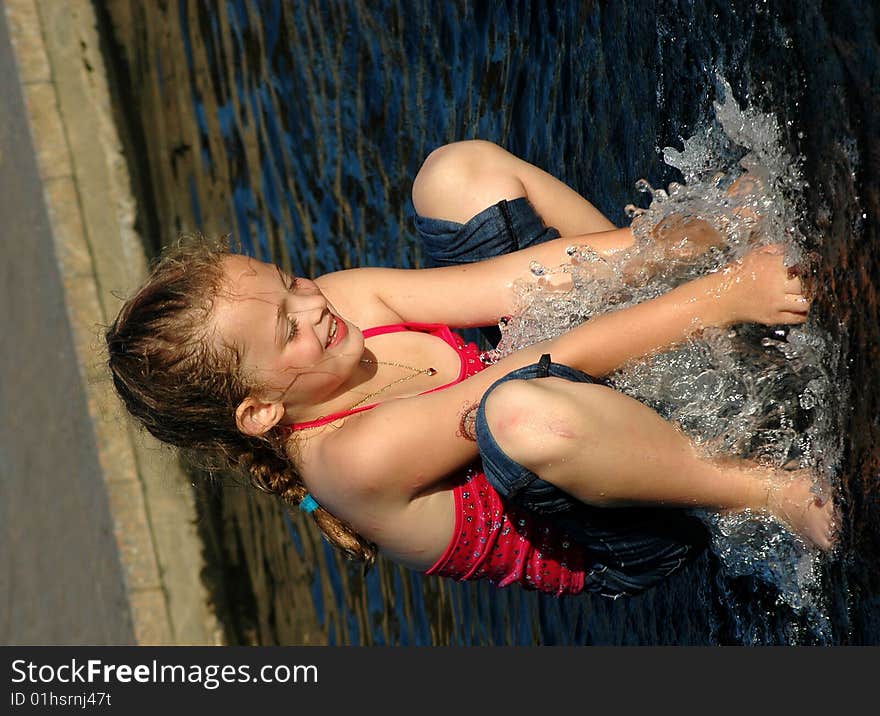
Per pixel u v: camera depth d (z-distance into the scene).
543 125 6.18
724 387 4.05
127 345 4.31
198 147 10.63
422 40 7.32
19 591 9.33
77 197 11.12
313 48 8.63
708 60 4.60
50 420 10.31
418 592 8.25
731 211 4.13
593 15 5.58
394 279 4.66
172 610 10.48
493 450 3.86
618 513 4.15
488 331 5.02
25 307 10.38
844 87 3.74
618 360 4.05
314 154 8.85
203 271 4.25
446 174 4.92
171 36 10.81
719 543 4.25
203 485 10.52
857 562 3.85
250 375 4.16
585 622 6.27
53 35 11.51
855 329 3.72
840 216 3.76
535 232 4.82
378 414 4.11
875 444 3.68
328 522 4.39
